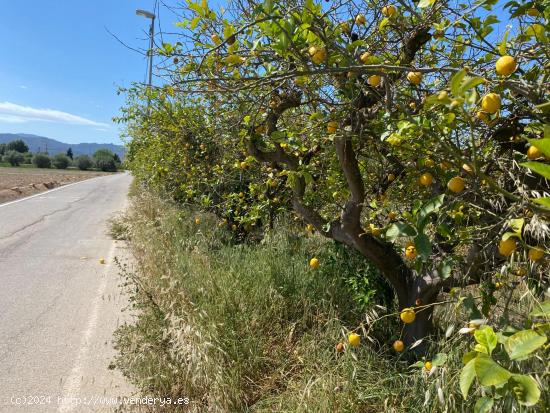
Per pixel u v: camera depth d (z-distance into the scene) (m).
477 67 2.31
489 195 2.24
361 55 2.37
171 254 5.55
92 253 7.66
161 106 7.38
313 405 2.62
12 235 9.10
